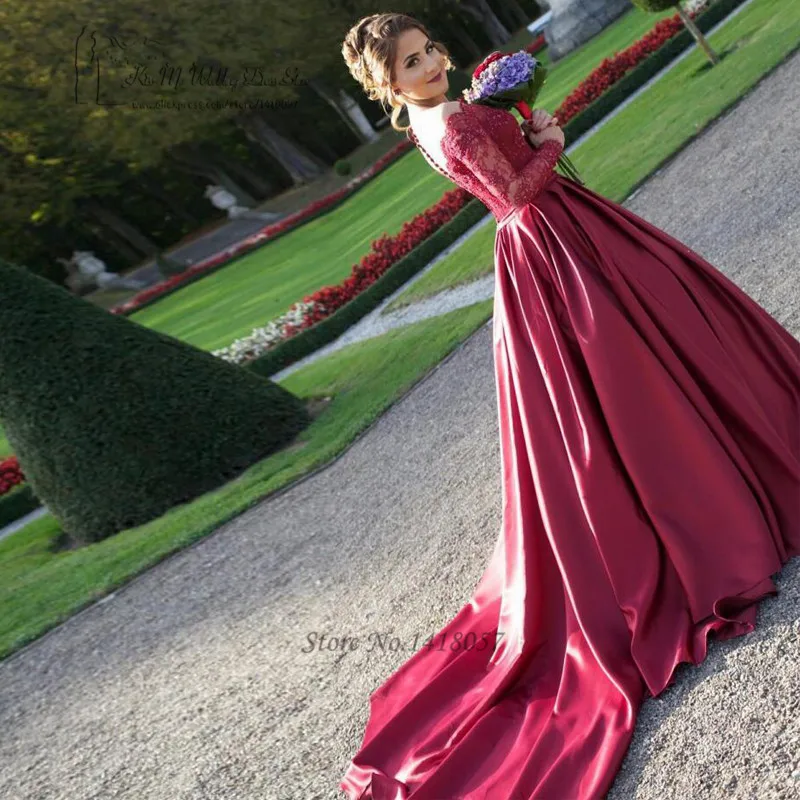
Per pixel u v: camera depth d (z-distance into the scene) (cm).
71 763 412
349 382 948
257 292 2202
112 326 845
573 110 1662
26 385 822
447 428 657
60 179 3155
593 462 260
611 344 259
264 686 399
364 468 672
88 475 818
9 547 965
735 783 205
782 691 220
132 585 643
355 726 324
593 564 262
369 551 504
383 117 3897
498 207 284
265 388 867
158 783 356
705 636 244
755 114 959
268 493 711
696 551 255
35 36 2788
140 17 2880
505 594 290
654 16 2206
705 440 258
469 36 3997
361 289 1388
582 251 272
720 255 648
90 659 541
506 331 282
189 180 3609
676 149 1012
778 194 695
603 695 248
